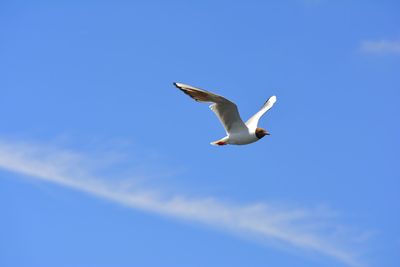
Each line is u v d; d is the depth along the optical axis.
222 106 18.41
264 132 19.39
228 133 19.20
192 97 18.08
